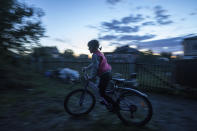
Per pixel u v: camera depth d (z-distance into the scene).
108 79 2.71
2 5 4.41
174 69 5.12
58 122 2.62
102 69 2.69
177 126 2.63
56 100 3.84
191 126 2.64
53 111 3.09
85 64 6.68
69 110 2.89
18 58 5.62
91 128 2.39
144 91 5.32
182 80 4.89
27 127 2.40
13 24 4.93
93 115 3.01
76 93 2.97
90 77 2.90
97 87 2.85
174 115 3.17
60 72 6.58
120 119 2.67
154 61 5.93
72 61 7.09
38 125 2.48
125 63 5.83
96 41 2.82
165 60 5.43
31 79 5.87
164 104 3.96
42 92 4.53
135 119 2.64
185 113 3.29
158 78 5.34
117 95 2.75
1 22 4.50
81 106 3.02
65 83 6.01
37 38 5.55
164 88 5.12
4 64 4.95
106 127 2.48
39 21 5.46
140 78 5.57
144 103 2.55
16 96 4.01
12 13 4.82
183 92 4.80
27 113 2.93
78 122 2.65
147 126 2.59
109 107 2.74
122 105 2.68
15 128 2.36
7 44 5.00
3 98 3.77
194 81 4.65
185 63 4.84
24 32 5.12
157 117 3.04
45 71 7.53
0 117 2.72
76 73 6.26
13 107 3.25
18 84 4.91
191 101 4.25
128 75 5.69
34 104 3.48
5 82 4.75
